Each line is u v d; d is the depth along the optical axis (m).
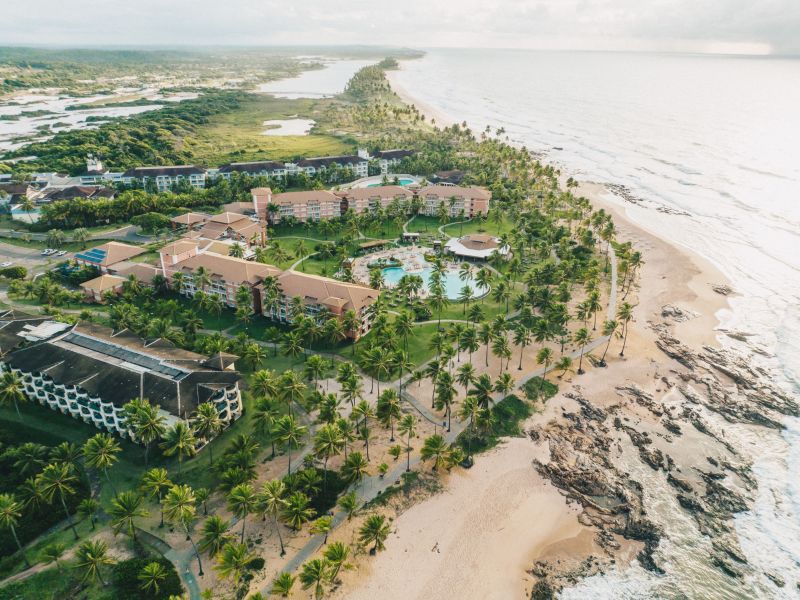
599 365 156.62
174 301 177.12
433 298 171.88
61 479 96.88
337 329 151.25
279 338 156.25
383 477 114.06
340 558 87.31
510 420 132.88
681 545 102.62
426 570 95.81
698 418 136.62
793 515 109.44
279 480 106.88
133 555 94.44
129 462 114.81
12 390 120.38
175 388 118.12
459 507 109.00
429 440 112.69
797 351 165.62
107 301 183.12
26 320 150.12
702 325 180.00
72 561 92.12
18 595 86.25
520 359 156.88
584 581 95.19
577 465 120.88
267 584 90.50
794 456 125.00
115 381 121.38
